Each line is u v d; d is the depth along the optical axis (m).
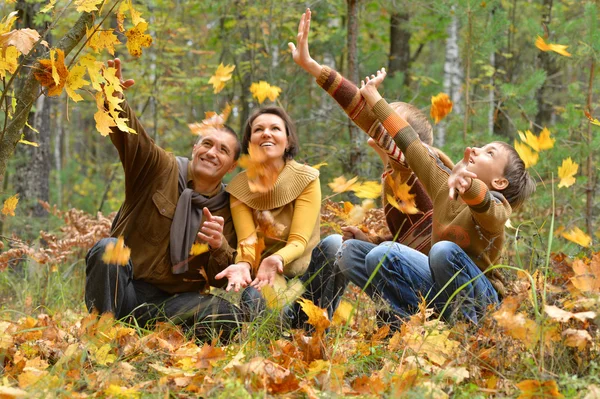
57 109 14.77
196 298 3.47
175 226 3.43
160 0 9.84
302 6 10.73
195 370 2.62
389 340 2.86
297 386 2.31
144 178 3.44
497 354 2.48
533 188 3.31
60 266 5.61
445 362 2.56
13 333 2.89
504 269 3.19
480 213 2.87
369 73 11.74
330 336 3.01
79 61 2.57
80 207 13.55
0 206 6.88
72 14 9.24
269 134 3.43
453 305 2.90
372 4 11.29
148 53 10.95
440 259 2.98
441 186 3.13
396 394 2.24
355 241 3.33
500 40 7.82
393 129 3.14
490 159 3.20
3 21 2.57
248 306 3.30
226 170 3.54
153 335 2.97
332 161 8.85
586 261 2.88
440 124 9.72
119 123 2.64
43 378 2.40
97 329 2.93
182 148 12.53
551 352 2.45
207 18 12.91
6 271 5.21
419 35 12.66
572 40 6.77
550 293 2.68
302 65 3.29
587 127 6.62
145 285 3.51
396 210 3.47
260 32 11.19
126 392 2.30
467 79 7.70
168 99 11.33
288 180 3.47
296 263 3.51
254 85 3.17
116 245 2.87
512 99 7.85
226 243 3.35
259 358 2.40
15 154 7.44
